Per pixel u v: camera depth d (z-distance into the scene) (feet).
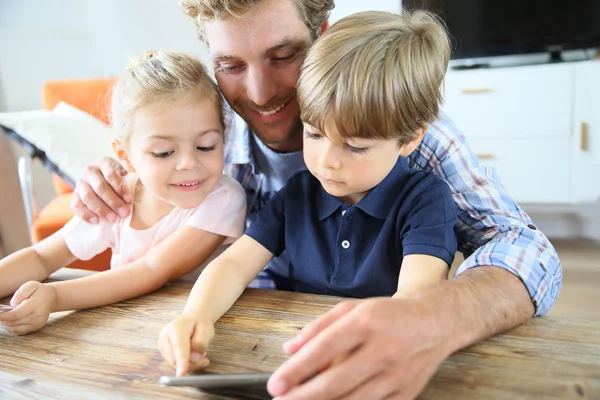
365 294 2.48
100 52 9.06
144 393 1.50
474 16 8.74
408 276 2.09
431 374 1.45
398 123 2.11
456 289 1.76
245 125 3.49
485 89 8.14
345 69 2.05
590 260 7.16
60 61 8.82
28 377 1.64
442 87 2.46
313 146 2.21
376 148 2.13
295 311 2.00
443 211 2.30
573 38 8.38
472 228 2.69
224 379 1.49
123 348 1.80
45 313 2.03
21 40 8.47
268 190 3.56
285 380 1.34
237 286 2.19
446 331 1.54
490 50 8.86
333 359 1.39
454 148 2.89
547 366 1.52
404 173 2.48
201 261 2.85
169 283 2.52
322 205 2.59
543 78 7.83
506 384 1.44
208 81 2.81
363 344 1.40
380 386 1.37
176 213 3.05
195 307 1.95
